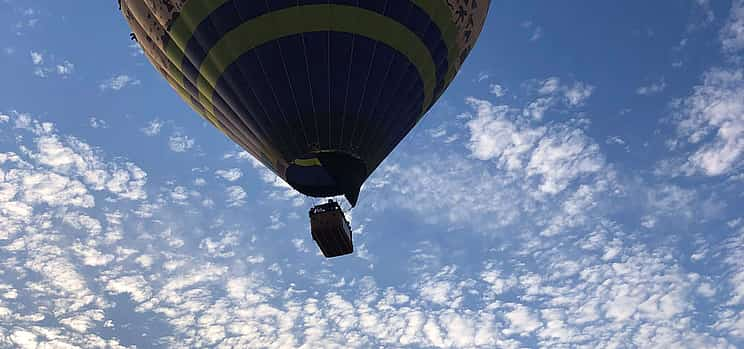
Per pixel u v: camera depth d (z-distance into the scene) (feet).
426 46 81.20
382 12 77.46
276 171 82.69
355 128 78.43
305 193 81.00
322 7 76.33
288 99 77.82
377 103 79.51
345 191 79.00
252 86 78.59
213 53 79.25
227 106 82.58
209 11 77.61
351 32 77.05
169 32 81.25
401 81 80.69
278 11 76.38
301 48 76.95
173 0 79.15
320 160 78.74
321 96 77.56
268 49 77.15
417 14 79.05
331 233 75.25
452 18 82.33
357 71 77.77
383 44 78.18
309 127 77.97
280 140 79.05
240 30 77.15
